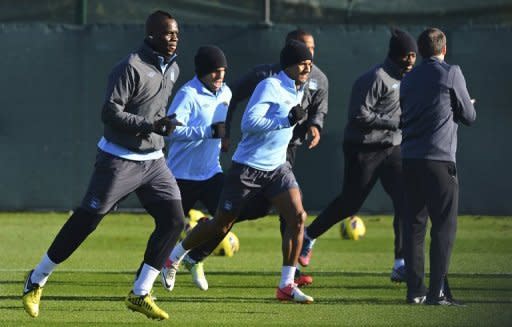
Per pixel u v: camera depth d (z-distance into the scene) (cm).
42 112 6241
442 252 3241
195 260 3534
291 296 3228
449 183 3209
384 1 6247
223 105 3656
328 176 6197
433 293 3272
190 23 6209
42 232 5469
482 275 4056
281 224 3631
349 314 3123
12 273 3988
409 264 3322
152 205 2966
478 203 6188
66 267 4219
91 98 6228
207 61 3597
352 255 4747
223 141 3791
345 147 3859
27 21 6344
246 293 3575
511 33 6100
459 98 3192
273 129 3072
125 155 2894
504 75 6103
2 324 2919
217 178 3672
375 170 3834
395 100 3759
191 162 3647
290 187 3175
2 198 6303
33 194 6303
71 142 6256
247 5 6228
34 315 2988
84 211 2928
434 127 3198
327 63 6156
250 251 4884
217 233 3319
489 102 6125
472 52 6122
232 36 6138
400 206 3816
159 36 2880
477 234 5534
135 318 3041
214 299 3431
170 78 2942
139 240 5250
